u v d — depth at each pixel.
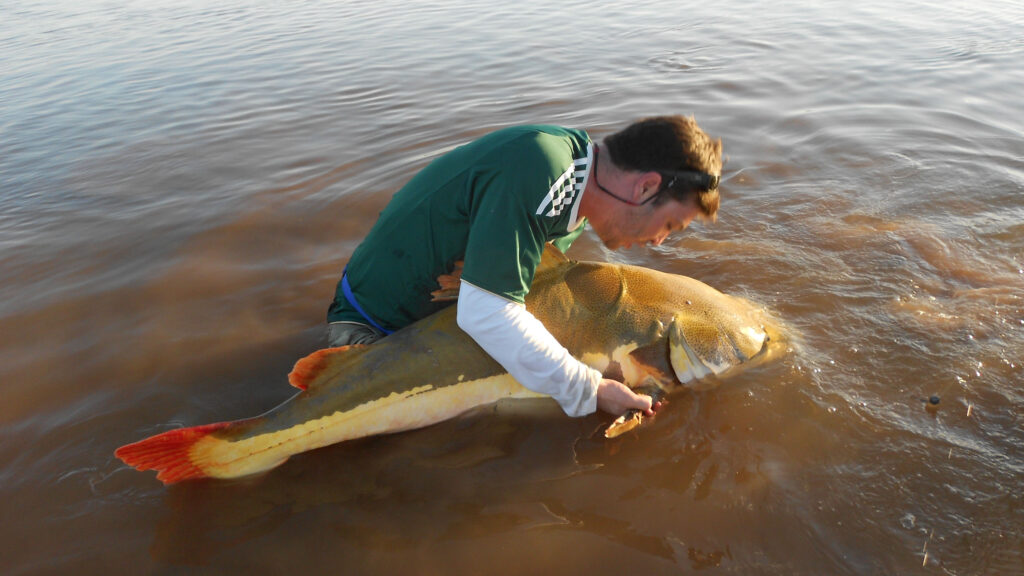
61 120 7.05
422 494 2.44
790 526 2.19
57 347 3.31
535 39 9.38
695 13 10.55
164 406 2.88
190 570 2.15
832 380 2.81
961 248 3.74
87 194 5.20
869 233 3.97
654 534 2.21
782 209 4.38
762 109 6.24
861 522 2.18
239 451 2.49
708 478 2.42
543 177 2.29
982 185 4.48
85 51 10.12
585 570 2.09
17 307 3.68
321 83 7.85
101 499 2.43
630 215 2.46
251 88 7.79
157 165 5.72
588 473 2.50
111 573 2.15
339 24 11.23
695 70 7.52
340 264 4.04
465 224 2.52
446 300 2.82
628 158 2.34
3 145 6.40
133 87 8.09
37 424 2.79
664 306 2.90
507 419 2.81
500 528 2.27
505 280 2.32
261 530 2.30
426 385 2.69
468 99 6.98
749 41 8.65
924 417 2.59
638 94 6.81
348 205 4.80
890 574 2.00
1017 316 3.12
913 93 6.42
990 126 5.53
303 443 2.58
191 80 8.26
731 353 2.88
